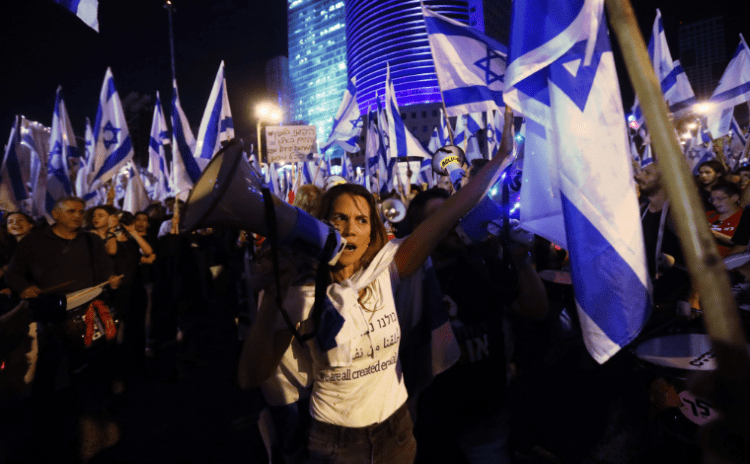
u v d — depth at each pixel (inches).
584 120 61.5
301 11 5255.9
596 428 119.4
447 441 80.2
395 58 3201.3
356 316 59.5
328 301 56.7
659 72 344.8
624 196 60.3
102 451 126.0
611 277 59.6
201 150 328.2
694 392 18.8
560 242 68.5
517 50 63.3
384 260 63.6
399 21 3208.7
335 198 64.3
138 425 141.3
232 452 124.6
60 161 337.4
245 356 52.9
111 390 163.6
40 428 123.0
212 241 245.6
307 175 485.7
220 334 238.7
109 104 340.5
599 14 60.6
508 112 67.2
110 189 321.1
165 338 211.6
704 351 89.4
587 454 108.0
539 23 62.4
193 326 203.8
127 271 178.4
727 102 336.5
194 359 199.5
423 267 77.3
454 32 118.5
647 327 131.0
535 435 119.9
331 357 58.6
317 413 63.8
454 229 82.4
